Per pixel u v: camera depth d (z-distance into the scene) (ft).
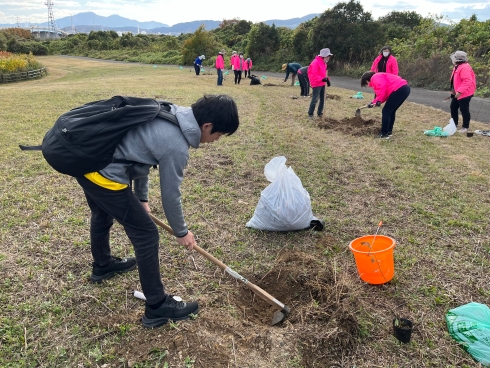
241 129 25.63
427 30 65.72
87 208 13.88
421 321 8.71
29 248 11.19
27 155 19.44
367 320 8.66
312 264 10.57
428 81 55.06
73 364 7.44
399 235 12.42
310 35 87.30
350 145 22.20
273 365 7.47
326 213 13.85
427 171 18.10
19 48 170.81
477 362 7.70
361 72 73.82
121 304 9.05
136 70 98.02
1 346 7.74
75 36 201.98
